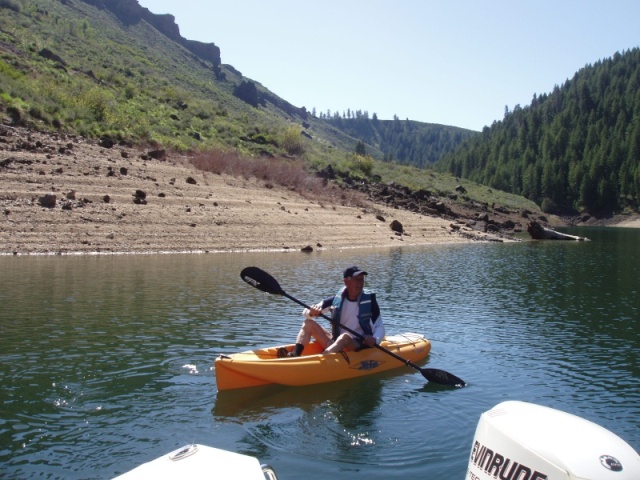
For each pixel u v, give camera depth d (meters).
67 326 9.57
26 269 14.35
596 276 17.81
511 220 46.56
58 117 27.77
